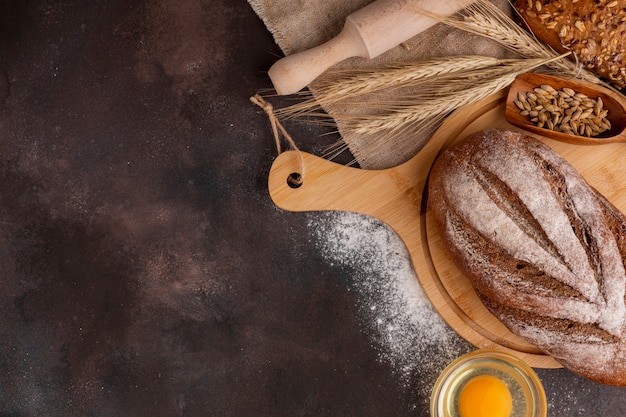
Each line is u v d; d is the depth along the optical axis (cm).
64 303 89
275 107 88
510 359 84
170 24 87
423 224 86
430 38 86
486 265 81
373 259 89
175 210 89
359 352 89
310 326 89
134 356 89
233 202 89
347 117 83
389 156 87
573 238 80
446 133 85
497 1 86
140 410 90
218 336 89
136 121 88
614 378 81
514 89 84
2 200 88
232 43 88
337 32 86
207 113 88
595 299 80
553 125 84
